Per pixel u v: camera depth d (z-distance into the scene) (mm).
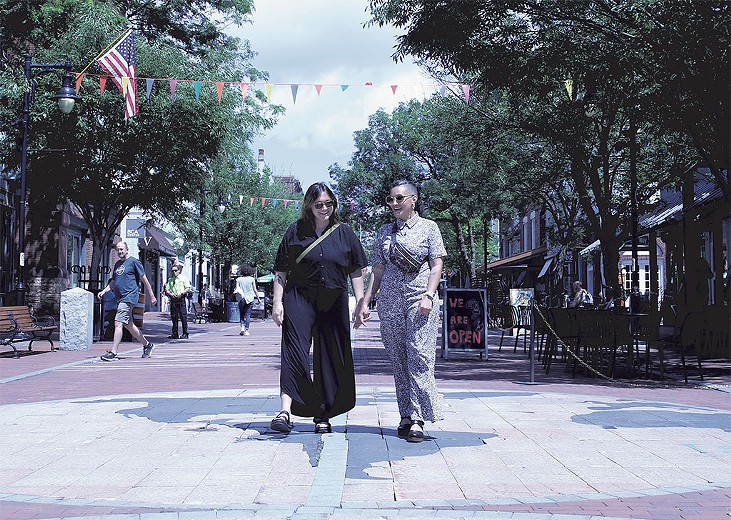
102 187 22953
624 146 23547
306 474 5578
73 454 6293
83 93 21453
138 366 14547
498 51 15750
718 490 5234
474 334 16672
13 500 4953
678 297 21969
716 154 16047
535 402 9320
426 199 46250
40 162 22266
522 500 4938
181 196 24672
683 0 13195
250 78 26516
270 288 57125
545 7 15156
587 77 15641
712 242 24938
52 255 33688
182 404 9031
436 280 6758
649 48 14453
